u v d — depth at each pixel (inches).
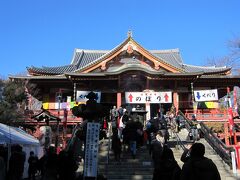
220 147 663.1
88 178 402.9
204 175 221.0
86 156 412.2
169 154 283.6
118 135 700.0
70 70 1638.8
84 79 1365.7
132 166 617.0
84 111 430.6
